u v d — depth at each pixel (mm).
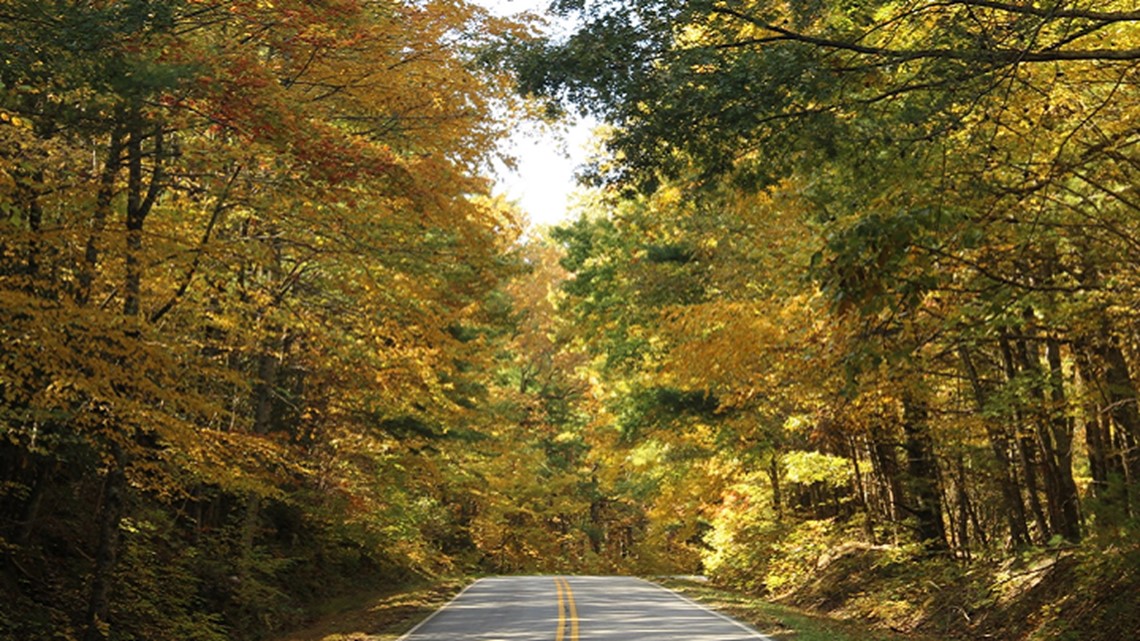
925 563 22719
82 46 9359
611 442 39625
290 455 19859
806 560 29281
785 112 10500
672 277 24359
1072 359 17953
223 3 11766
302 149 12820
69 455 15484
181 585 19000
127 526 18359
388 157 14492
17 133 11070
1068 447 18281
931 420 20000
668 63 10141
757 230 18297
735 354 15609
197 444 14547
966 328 13266
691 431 29438
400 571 37125
